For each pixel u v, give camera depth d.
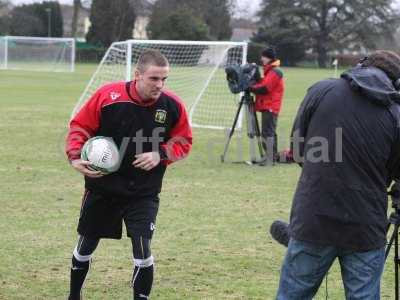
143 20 85.44
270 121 12.67
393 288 6.12
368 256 4.05
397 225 4.41
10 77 41.28
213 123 19.25
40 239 7.34
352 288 4.10
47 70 51.53
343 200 3.98
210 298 5.73
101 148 4.82
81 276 5.29
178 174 11.52
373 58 4.14
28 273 6.23
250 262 6.73
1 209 8.66
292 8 81.38
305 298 4.21
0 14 82.88
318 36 82.38
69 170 11.54
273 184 10.86
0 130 16.64
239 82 12.59
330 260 4.11
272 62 12.63
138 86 4.89
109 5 76.31
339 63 80.38
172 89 21.66
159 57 4.81
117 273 6.31
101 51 69.62
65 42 53.50
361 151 3.97
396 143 4.05
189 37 70.44
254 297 5.78
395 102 4.04
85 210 5.11
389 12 83.44
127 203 5.03
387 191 4.28
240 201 9.52
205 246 7.24
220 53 21.20
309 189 4.06
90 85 19.27
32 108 22.53
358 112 3.99
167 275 6.28
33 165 11.95
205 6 82.06
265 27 83.12
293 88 37.69
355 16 82.50
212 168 12.23
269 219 8.52
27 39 53.31
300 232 4.08
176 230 7.86
